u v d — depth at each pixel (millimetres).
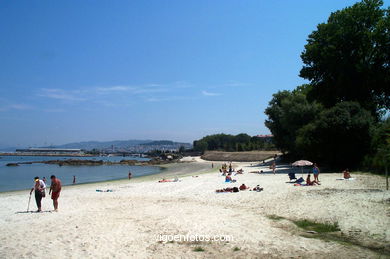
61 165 114625
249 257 9367
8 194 32969
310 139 41125
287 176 36094
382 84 42875
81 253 9906
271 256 9391
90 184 43750
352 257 9141
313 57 46094
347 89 43750
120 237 11703
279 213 15773
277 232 12062
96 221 14602
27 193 33750
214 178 41000
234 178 38344
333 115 38375
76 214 16656
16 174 70875
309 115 57188
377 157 32188
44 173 74750
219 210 17094
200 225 13383
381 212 14133
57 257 9562
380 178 27906
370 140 36031
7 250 10273
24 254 9852
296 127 58312
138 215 16000
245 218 14742
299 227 12898
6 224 14539
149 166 113000
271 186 26734
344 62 42219
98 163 127250
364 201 16750
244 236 11562
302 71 48406
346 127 36500
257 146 146375
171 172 74062
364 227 12180
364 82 42625
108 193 28047
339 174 34125
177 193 26188
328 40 43375
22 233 12586
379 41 41031
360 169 35562
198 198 22516
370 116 38000
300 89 73562
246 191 24750
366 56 43344
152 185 35156
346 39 42812
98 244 10844
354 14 42625
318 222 13539
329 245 10289
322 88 46844
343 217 13844
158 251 10070
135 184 38438
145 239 11422
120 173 75062
